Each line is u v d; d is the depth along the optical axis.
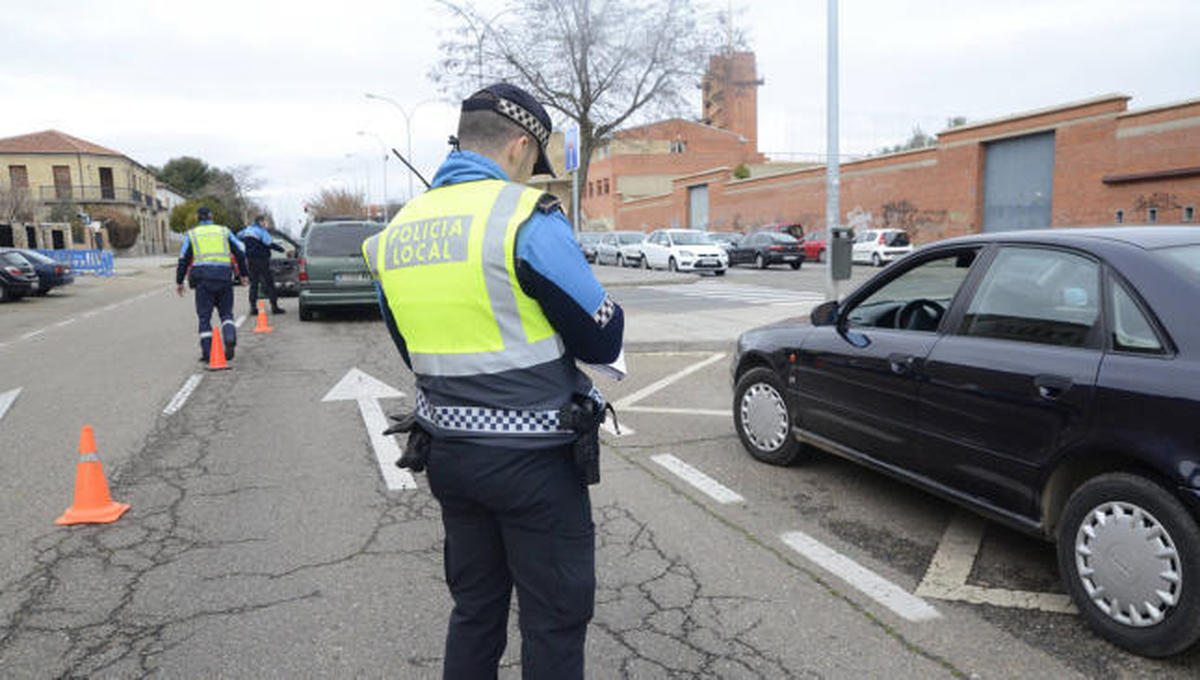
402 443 5.91
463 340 1.92
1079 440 3.05
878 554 3.85
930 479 3.84
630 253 31.14
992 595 3.42
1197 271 2.97
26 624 3.25
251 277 14.85
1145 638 2.84
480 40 24.20
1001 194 29.84
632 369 8.78
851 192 36.91
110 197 69.69
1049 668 2.85
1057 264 3.40
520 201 1.90
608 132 26.12
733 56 26.34
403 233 2.04
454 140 2.13
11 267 20.12
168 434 6.21
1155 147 24.27
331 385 8.11
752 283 21.98
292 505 4.61
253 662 2.96
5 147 66.31
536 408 1.91
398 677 2.86
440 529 4.24
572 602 2.03
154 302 19.73
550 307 1.89
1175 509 2.73
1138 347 2.94
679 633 3.14
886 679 2.80
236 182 88.38
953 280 3.93
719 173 47.78
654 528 4.19
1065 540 3.12
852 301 4.52
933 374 3.75
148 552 3.96
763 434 5.20
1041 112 27.56
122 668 2.92
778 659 2.95
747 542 4.00
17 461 5.51
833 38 11.66
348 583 3.60
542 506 1.96
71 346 11.29
